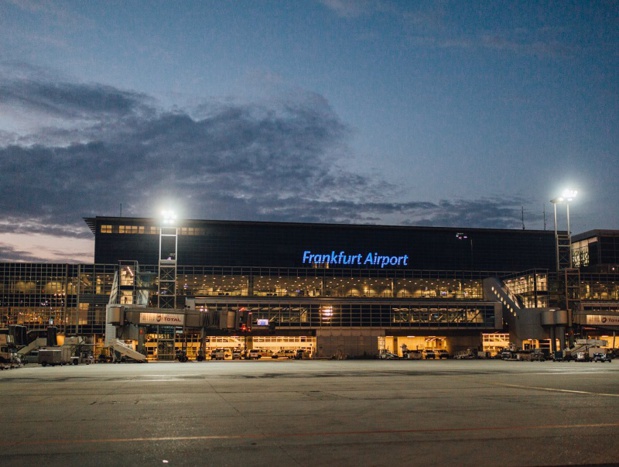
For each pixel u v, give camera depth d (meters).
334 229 174.88
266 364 90.06
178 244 167.38
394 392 34.78
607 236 174.12
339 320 135.12
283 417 23.08
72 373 60.53
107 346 100.06
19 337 104.69
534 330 128.88
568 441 17.31
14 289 141.38
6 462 14.73
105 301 143.25
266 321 131.38
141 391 36.47
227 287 152.25
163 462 14.60
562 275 143.50
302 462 14.54
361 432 19.14
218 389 37.84
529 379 46.94
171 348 114.00
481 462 14.46
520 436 18.22
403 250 177.25
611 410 24.83
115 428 20.30
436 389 36.91
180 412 24.92
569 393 33.47
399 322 137.00
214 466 14.12
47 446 16.91
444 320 138.75
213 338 134.12
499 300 147.12
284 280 155.12
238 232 170.38
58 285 142.62
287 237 172.38
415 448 16.33
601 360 97.44
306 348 137.25
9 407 27.31
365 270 158.88
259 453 15.70
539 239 185.25
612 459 14.78
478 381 44.66
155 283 145.25
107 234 165.00
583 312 120.25
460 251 180.38
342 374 56.59
